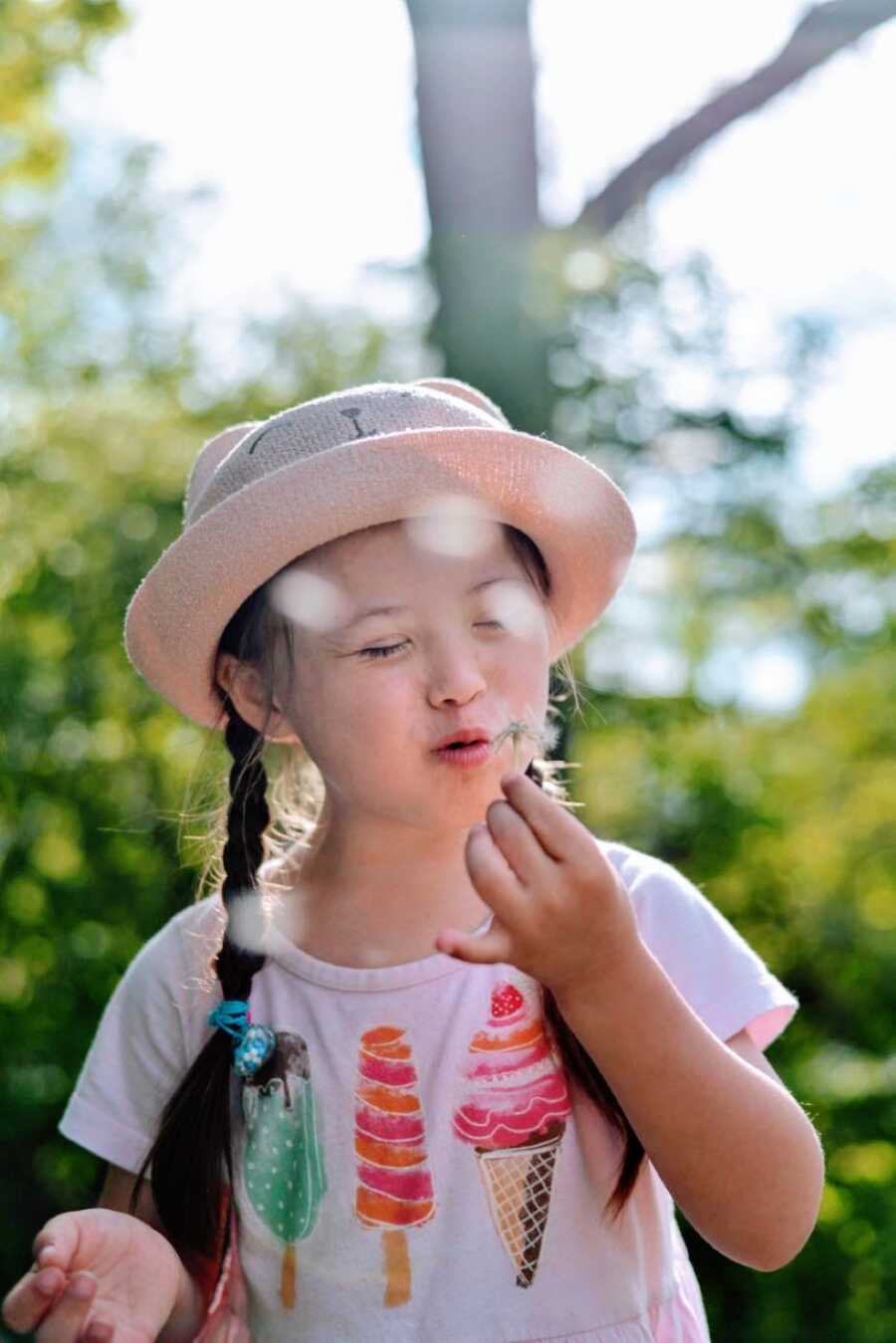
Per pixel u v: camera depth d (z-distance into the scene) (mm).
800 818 10648
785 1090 2174
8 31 8594
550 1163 2283
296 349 10203
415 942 2396
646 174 7773
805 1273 7555
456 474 2293
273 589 2371
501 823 1902
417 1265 2270
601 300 8805
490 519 2361
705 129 7656
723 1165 2061
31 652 8008
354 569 2260
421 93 6801
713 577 10188
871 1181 7859
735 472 9867
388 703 2215
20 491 8570
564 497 2395
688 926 2387
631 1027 1984
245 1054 2369
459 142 6750
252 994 2451
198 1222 2379
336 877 2453
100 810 7961
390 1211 2293
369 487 2248
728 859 9828
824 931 10414
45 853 8016
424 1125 2312
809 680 11156
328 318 10234
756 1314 7539
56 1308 2059
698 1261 7629
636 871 2463
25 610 8203
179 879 7848
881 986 10188
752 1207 2090
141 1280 2207
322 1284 2305
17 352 9750
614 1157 2283
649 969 1977
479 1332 2225
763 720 10672
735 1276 7590
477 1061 2322
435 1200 2285
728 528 10047
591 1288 2246
